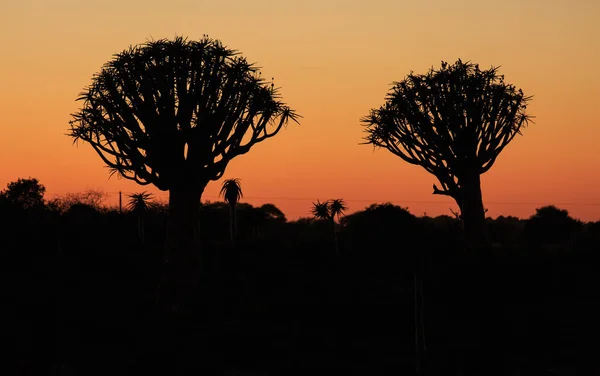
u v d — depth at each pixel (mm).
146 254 97125
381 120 95438
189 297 69500
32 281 75500
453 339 58219
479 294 68875
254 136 73000
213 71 70438
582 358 54688
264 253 93938
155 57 70438
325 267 81375
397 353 54875
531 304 70625
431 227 56656
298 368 49906
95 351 49406
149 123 69500
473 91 91250
